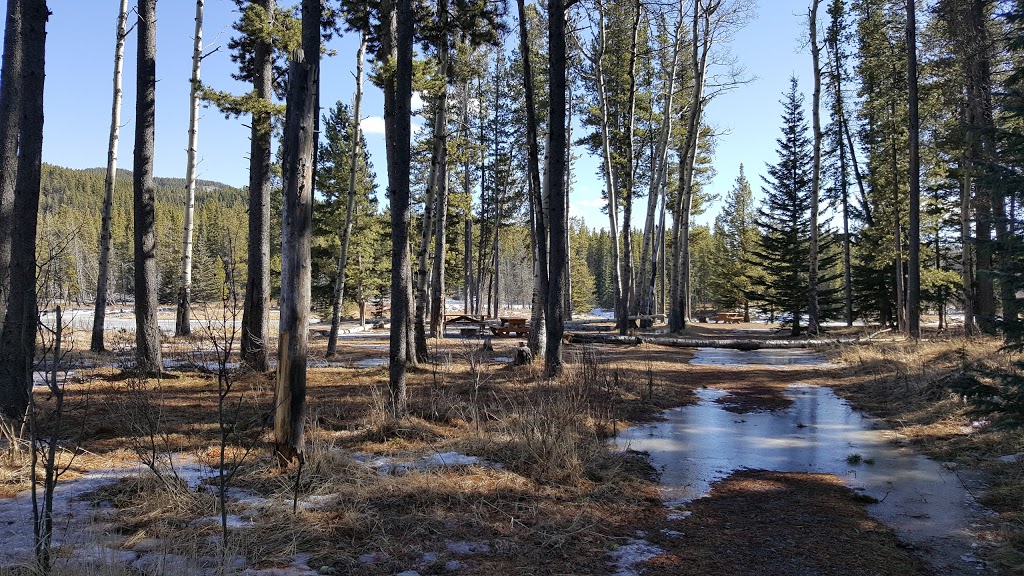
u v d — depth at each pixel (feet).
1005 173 15.76
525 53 39.70
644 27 80.74
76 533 12.73
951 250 89.30
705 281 205.05
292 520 13.75
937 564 12.78
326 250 107.86
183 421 23.26
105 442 20.03
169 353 41.47
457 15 42.11
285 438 17.54
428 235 44.21
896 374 36.42
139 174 33.09
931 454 22.21
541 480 17.90
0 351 19.98
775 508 16.47
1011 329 15.47
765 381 41.11
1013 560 12.62
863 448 23.39
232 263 16.70
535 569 12.08
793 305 86.02
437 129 45.57
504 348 56.90
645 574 12.10
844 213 97.86
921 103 62.64
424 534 13.57
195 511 14.33
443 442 21.53
